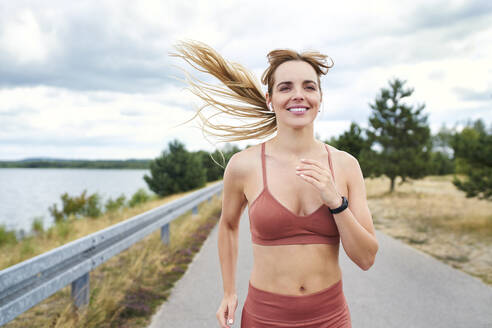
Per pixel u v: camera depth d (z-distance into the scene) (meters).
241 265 5.99
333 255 1.76
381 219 11.71
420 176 19.56
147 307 4.03
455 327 3.70
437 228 9.91
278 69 1.78
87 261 3.74
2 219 16.50
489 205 14.34
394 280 5.27
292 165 1.78
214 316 3.92
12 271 2.59
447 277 5.41
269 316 1.72
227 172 1.93
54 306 4.05
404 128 19.48
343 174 1.79
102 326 3.64
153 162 23.80
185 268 5.77
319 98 1.76
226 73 2.22
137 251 6.54
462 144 10.08
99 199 15.38
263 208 1.73
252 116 2.28
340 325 1.75
